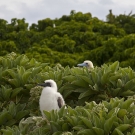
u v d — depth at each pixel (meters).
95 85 17.23
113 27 47.69
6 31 48.75
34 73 18.42
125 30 50.66
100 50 39.56
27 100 17.98
